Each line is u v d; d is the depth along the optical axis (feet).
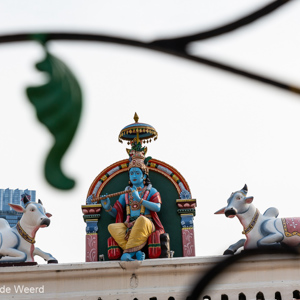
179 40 3.39
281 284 27.30
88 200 33.81
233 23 3.37
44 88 3.03
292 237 28.94
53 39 3.29
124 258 29.09
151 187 32.60
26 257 29.37
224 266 3.79
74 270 27.84
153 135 35.27
